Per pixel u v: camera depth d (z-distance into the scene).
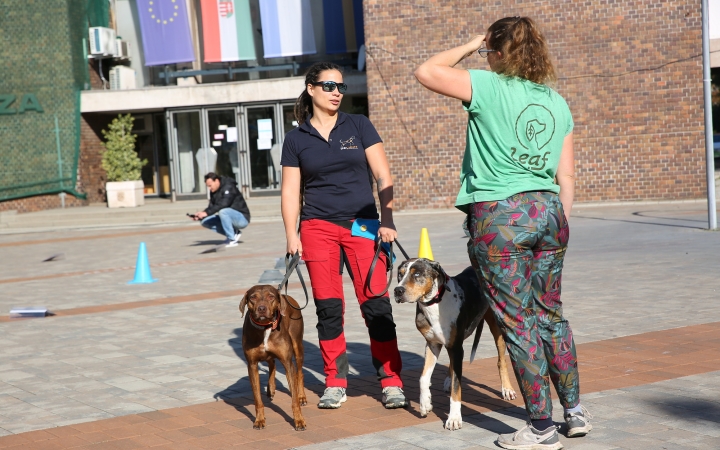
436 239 16.50
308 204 5.82
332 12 28.16
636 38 22.69
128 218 26.11
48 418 5.70
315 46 28.20
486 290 4.39
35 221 26.36
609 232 16.19
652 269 11.14
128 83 30.09
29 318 10.25
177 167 29.47
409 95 23.70
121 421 5.54
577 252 13.59
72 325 9.57
